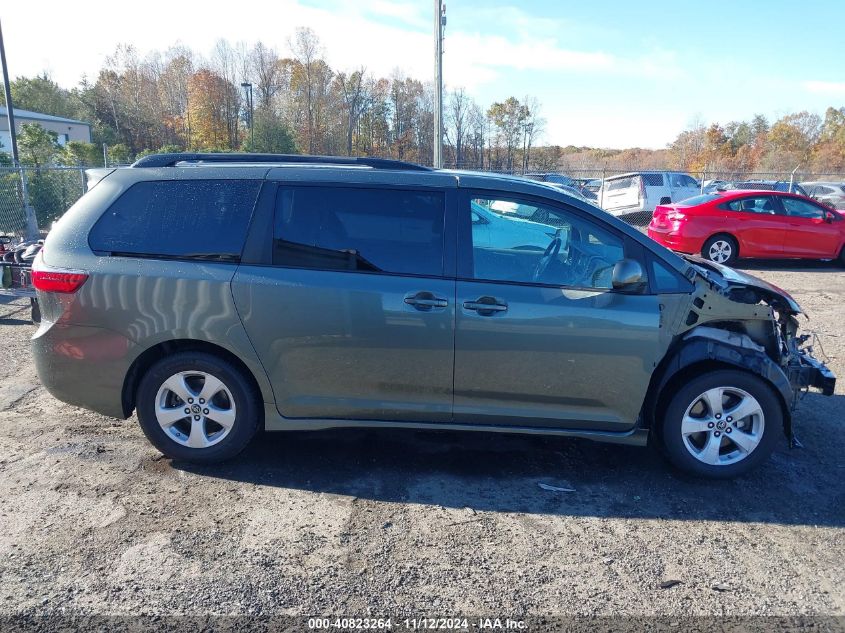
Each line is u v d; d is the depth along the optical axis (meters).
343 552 3.11
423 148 65.62
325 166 3.93
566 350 3.66
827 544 3.28
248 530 3.27
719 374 3.77
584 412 3.79
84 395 3.84
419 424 3.85
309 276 3.69
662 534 3.34
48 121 51.66
